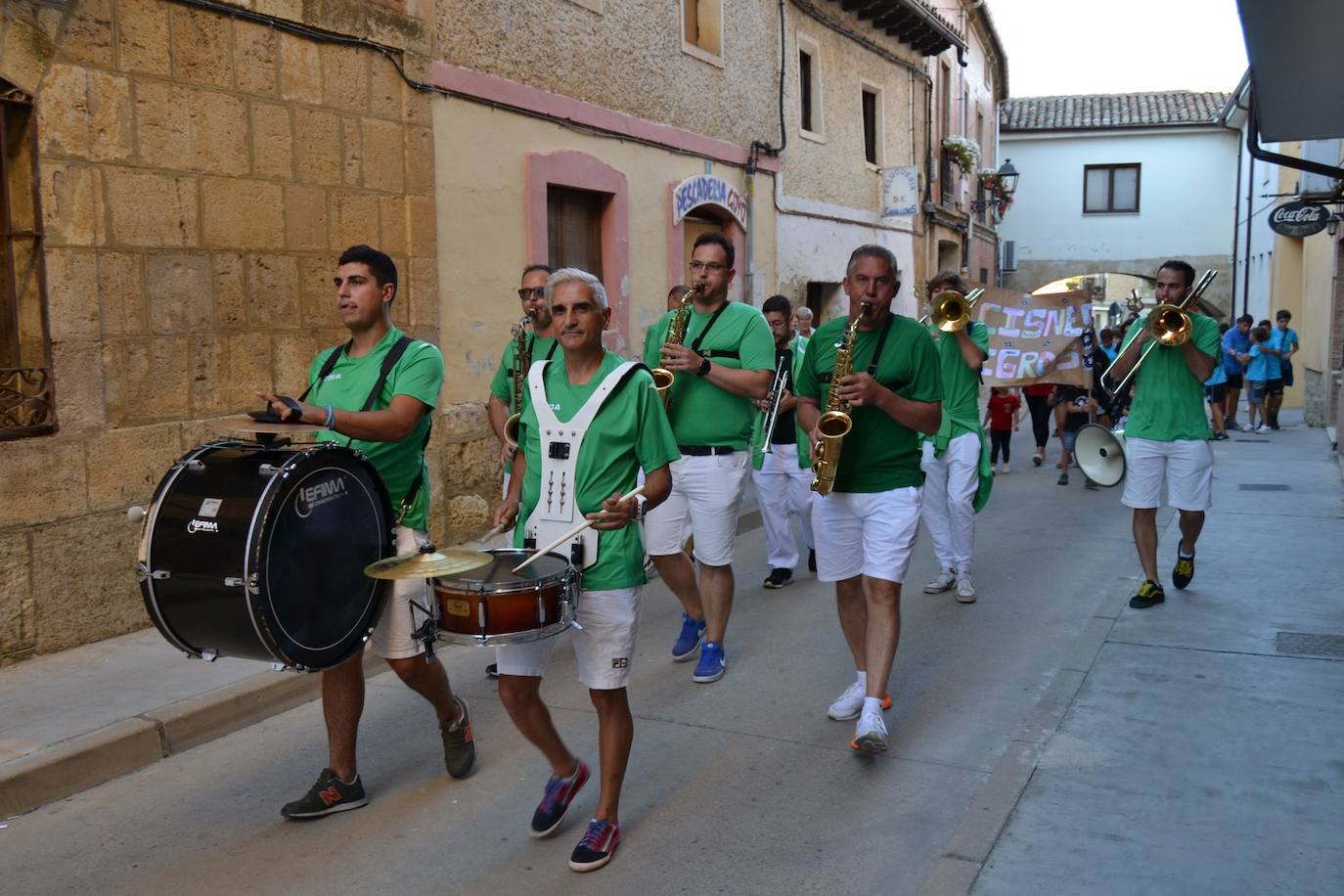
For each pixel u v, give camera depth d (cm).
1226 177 3259
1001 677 559
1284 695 491
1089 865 347
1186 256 3312
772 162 1371
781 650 613
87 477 585
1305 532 859
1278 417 1984
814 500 481
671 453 373
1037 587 742
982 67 2747
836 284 1603
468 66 841
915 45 1877
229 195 658
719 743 478
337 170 730
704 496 552
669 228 1135
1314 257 1836
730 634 648
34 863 382
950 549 727
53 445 568
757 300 1353
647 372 372
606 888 357
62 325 571
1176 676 521
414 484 409
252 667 551
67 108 569
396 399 387
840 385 435
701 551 559
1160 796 394
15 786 421
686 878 363
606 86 1023
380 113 761
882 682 449
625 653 370
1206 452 650
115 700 501
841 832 393
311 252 714
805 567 826
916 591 740
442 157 819
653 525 562
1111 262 3366
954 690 541
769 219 1376
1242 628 598
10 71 543
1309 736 445
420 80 790
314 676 547
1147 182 3316
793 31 1433
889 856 375
